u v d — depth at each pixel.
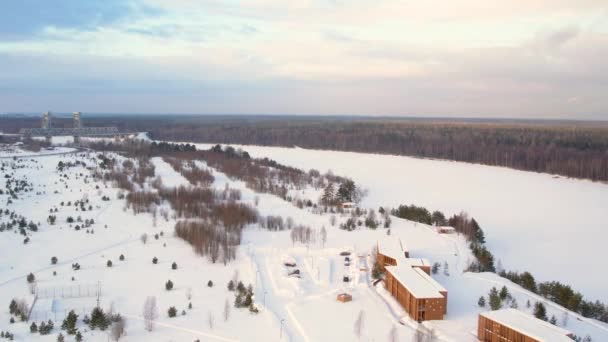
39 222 177.75
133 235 169.38
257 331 101.94
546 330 90.06
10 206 195.88
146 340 97.25
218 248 149.75
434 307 107.19
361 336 100.44
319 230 185.25
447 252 160.12
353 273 137.38
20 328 100.50
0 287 122.81
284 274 133.75
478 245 170.50
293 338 99.69
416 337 96.44
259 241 168.88
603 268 170.62
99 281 128.38
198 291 123.06
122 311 110.62
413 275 120.25
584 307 121.19
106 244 159.50
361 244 167.12
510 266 170.75
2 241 156.12
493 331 95.12
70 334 97.94
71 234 167.50
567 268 170.50
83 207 198.38
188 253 152.88
